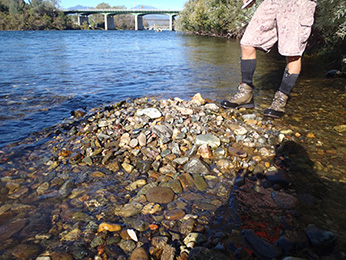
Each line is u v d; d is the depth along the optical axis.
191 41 18.61
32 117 3.06
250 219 1.37
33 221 1.39
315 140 2.25
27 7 88.44
